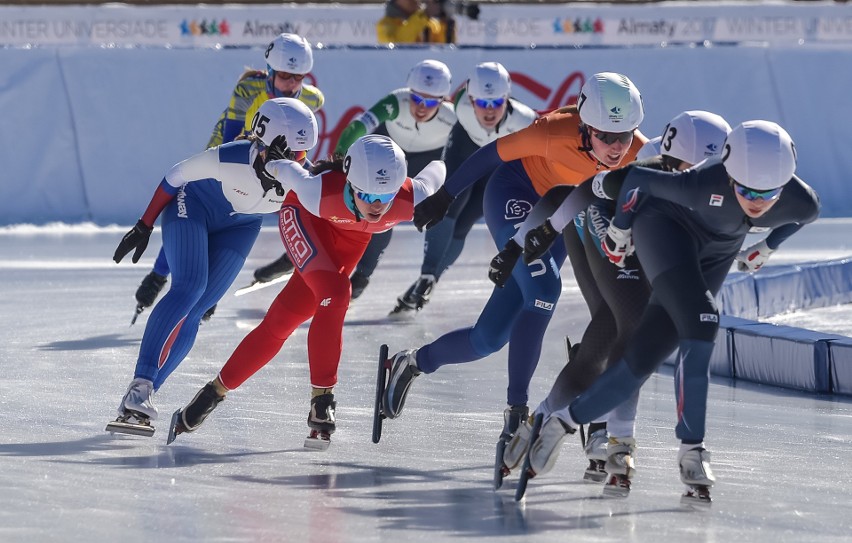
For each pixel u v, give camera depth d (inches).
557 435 502.0
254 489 507.5
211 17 1659.7
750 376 778.8
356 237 608.1
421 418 656.4
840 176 1562.5
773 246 566.6
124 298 1013.2
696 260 496.1
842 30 1764.3
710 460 549.0
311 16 1673.2
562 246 639.8
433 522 466.0
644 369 494.0
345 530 450.6
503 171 669.3
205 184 646.5
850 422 655.1
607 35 1734.7
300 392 708.7
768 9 1753.2
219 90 1477.6
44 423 617.3
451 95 1497.3
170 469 537.6
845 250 1288.1
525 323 589.6
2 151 1435.8
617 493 511.5
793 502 499.5
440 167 631.8
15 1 1734.7
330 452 579.5
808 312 1036.5
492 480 536.1
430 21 1624.0
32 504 473.1
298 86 884.0
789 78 1547.7
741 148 469.4
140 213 1462.8
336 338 582.9
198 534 439.2
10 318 917.8
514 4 1728.6
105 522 451.5
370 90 1488.7
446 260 997.8
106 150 1459.2
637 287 526.0
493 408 682.2
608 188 516.1
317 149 1480.1
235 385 596.1
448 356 610.2
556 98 1517.0
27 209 1441.9
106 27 1649.9
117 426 587.8
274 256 1240.8
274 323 599.8
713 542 443.8
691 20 1747.0
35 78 1445.6
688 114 528.4
